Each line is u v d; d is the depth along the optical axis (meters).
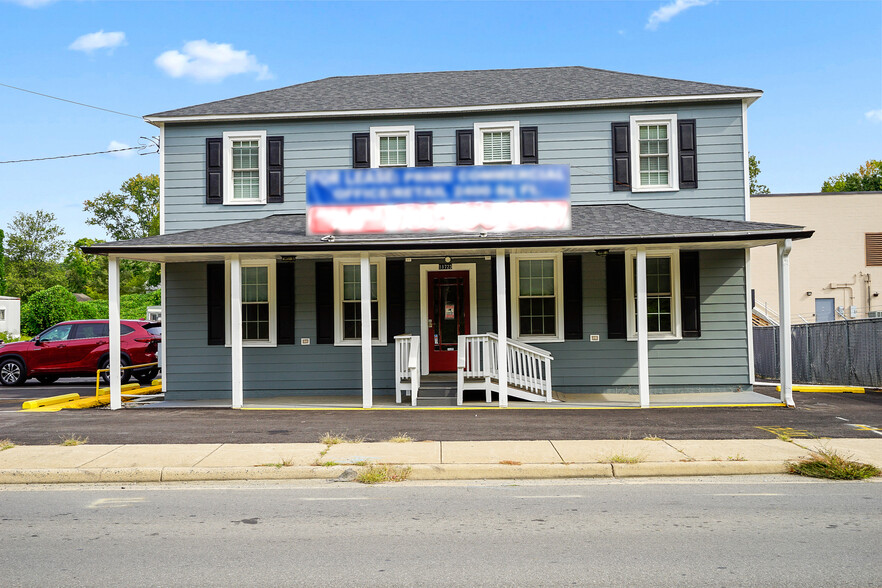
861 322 17.33
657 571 5.37
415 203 14.76
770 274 33.59
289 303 16.97
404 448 9.96
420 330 16.89
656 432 11.03
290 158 17.33
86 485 8.62
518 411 13.77
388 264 16.91
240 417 13.30
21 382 21.20
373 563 5.63
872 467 8.60
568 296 16.56
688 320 16.41
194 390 16.89
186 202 17.31
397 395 15.09
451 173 14.75
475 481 8.62
